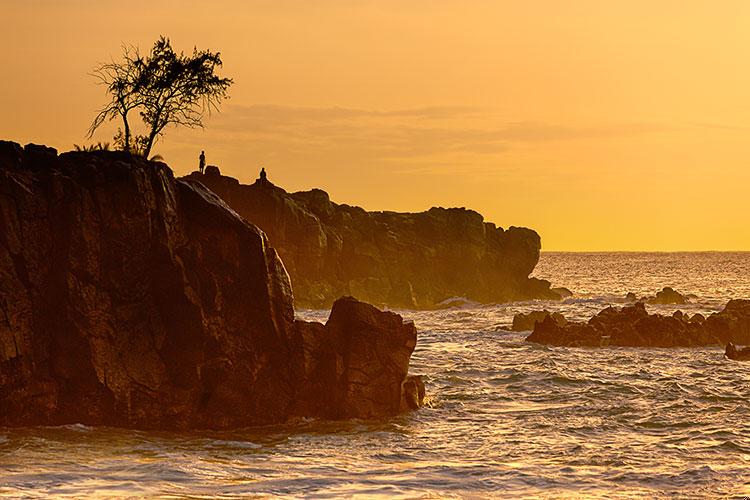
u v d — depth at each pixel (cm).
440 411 6388
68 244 5366
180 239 5716
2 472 4384
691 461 5003
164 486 4269
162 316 5597
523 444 5422
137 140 7194
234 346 5706
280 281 5903
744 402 6900
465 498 4228
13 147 5588
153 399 5484
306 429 5662
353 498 4172
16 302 5241
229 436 5459
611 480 4584
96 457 4753
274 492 4238
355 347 5966
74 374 5328
